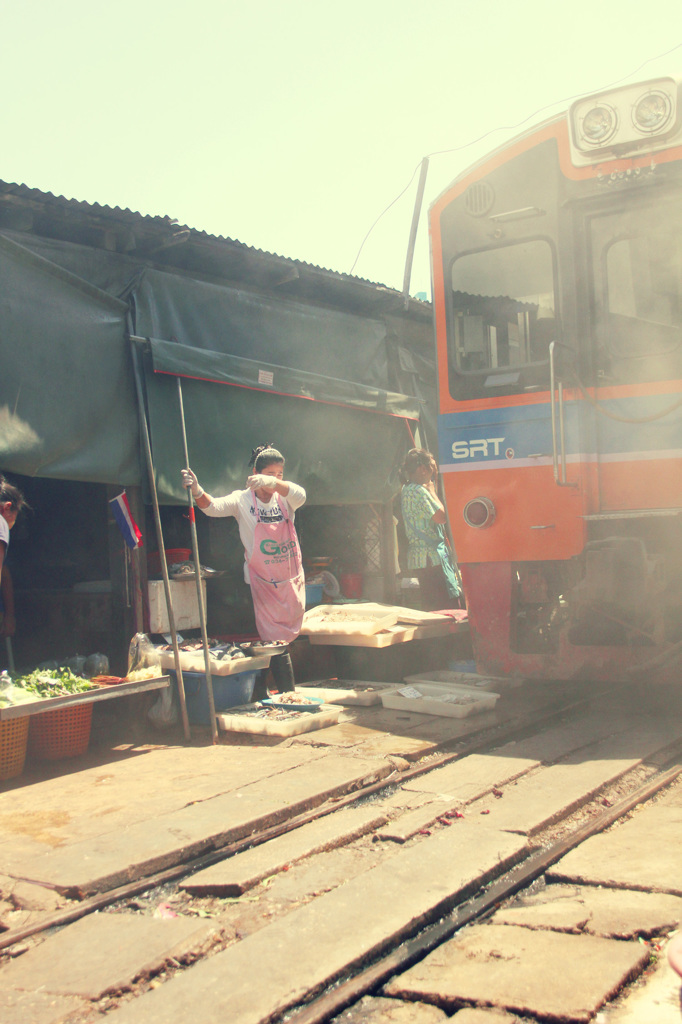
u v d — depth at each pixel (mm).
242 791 4449
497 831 3863
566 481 5805
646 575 5500
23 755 5086
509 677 6391
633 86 5762
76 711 5395
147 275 6617
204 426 6863
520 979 2641
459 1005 2564
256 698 6625
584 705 6484
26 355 5527
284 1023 2488
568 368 5992
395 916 3064
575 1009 2443
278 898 3322
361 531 9219
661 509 5594
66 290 5887
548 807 4172
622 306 5887
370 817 4133
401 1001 2633
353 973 2771
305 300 8320
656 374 5746
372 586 9070
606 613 5668
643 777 4734
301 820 4105
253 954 2838
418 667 7512
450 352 6555
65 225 6273
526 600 6367
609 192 5914
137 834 3855
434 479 8016
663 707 6367
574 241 6039
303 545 9102
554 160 6148
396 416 8859
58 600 7336
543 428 6137
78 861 3570
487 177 6422
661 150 5727
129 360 6352
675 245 5703
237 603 7652
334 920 3051
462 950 2885
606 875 3377
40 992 2695
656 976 2680
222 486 6977
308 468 7875
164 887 3492
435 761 5043
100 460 6059
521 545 6250
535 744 5363
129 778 4848
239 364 7070
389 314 9336
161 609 6418
